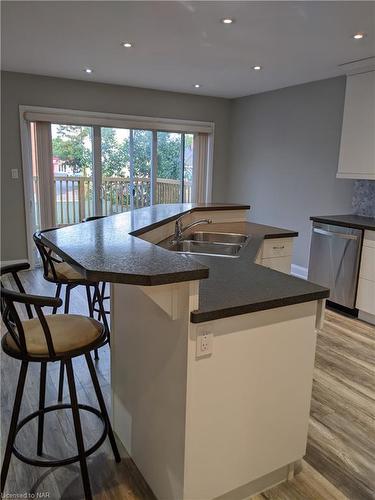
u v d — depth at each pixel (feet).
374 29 10.06
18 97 16.17
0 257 17.08
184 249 9.44
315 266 14.10
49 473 5.97
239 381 4.96
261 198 19.45
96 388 5.94
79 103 17.33
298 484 5.94
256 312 4.89
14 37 11.24
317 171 16.28
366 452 6.68
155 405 5.32
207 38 11.01
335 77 15.10
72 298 13.65
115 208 19.48
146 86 18.04
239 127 20.58
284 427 5.61
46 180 17.56
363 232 12.26
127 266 4.20
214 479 5.07
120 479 5.89
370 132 12.56
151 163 19.99
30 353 4.99
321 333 11.55
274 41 11.12
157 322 5.06
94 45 11.91
